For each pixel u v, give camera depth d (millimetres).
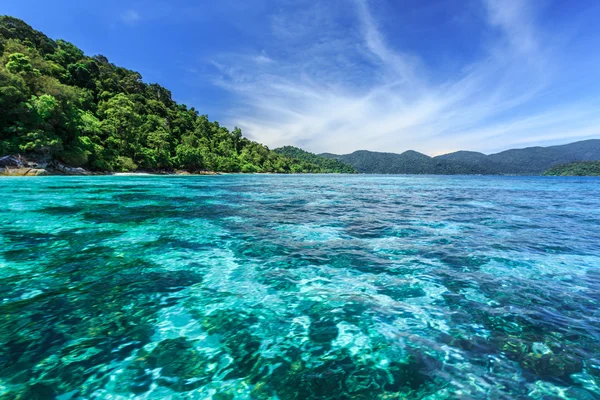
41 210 11320
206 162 88375
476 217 11461
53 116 41719
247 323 3604
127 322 3541
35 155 37250
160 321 3590
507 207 14734
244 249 6703
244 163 117125
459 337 3307
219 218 10641
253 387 2541
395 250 6734
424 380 2629
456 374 2699
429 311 3920
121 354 2938
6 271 5074
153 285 4648
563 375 2670
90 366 2754
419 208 14148
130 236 7707
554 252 6609
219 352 3029
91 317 3629
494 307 4016
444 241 7605
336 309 3979
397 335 3363
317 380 2631
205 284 4727
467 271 5395
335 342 3232
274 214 11812
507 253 6527
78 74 78250
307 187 31734
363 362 2891
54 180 29016
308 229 8945
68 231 8102
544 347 3102
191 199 16750
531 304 4094
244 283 4789
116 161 54719
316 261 5906
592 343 3152
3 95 36156
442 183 44906
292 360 2926
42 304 3920
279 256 6215
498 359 2916
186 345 3129
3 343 3035
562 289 4605
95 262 5641
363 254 6418
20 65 40969
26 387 2473
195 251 6488
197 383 2578
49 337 3172
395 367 2812
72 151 42938
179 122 107500
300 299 4262
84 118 54938
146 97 110312
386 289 4613
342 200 17859
